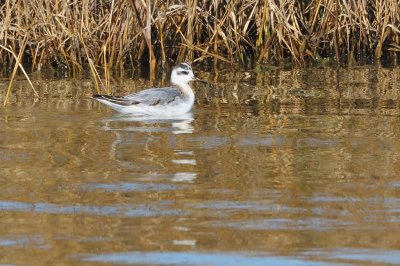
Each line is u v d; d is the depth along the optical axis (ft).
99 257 31.35
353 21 79.71
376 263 30.48
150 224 34.68
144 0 73.97
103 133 50.67
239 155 45.21
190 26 75.51
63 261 30.94
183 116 55.93
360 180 40.52
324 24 79.20
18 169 42.70
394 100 60.13
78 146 47.37
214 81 69.82
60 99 61.36
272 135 49.75
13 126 52.21
